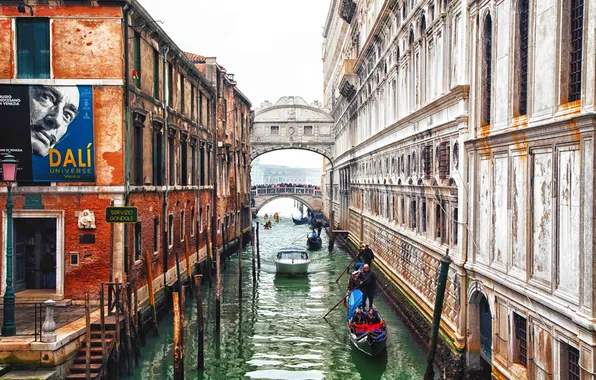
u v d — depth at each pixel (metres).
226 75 33.44
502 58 9.78
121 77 14.20
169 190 18.95
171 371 13.27
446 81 12.95
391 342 15.45
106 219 13.35
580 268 7.03
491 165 10.32
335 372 13.64
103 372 11.07
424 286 15.12
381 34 22.70
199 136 24.58
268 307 20.75
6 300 11.27
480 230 10.98
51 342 10.74
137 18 15.32
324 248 38.50
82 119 14.14
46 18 14.09
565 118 7.29
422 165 15.45
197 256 24.06
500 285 9.77
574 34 7.52
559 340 7.74
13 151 14.07
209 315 19.53
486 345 11.07
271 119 47.84
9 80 14.05
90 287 14.17
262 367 14.07
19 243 14.71
